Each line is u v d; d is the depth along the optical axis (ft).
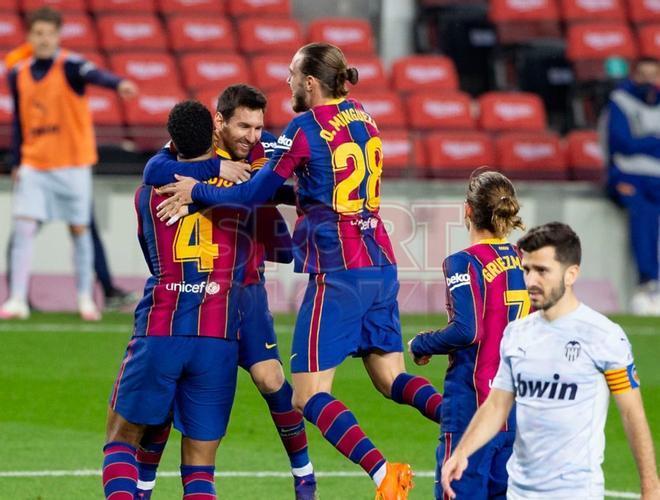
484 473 72.74
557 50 203.41
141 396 74.84
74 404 118.32
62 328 149.89
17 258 153.69
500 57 204.95
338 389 126.00
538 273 63.00
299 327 79.71
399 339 82.23
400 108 184.03
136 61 181.47
